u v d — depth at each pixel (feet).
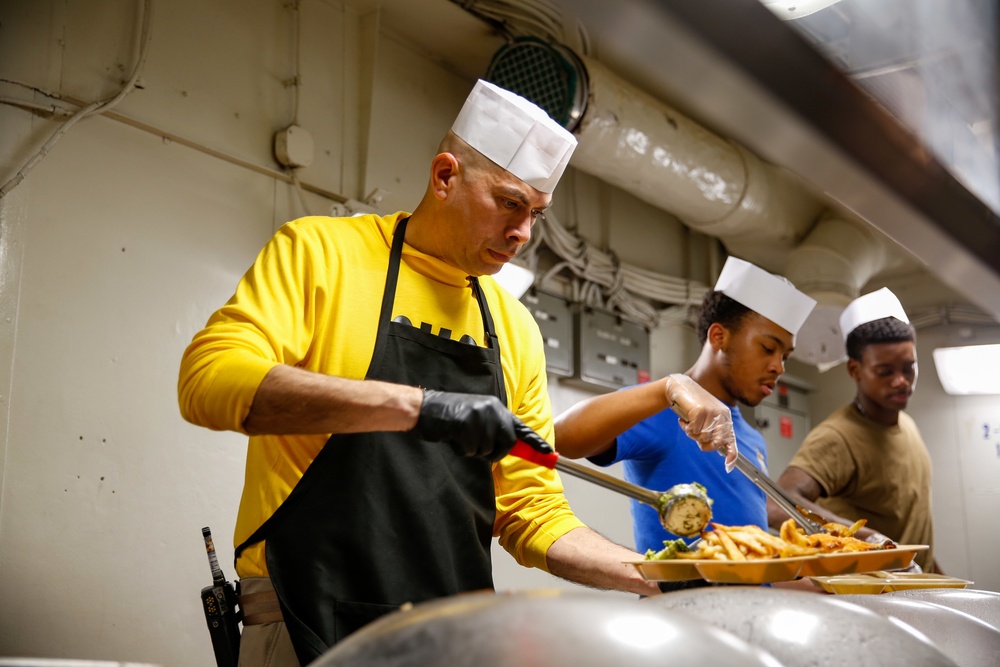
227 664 4.53
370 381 3.97
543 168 4.98
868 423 10.56
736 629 3.07
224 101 8.87
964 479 15.17
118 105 8.04
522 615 2.18
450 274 5.14
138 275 7.97
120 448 7.62
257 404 3.86
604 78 10.52
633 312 13.25
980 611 4.85
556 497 5.39
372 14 10.28
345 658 2.25
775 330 7.72
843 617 3.08
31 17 7.65
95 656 7.18
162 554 7.73
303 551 4.30
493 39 10.79
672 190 12.13
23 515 6.98
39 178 7.50
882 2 4.37
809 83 3.05
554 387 12.05
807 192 13.83
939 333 15.85
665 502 4.45
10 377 7.07
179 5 8.64
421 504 4.55
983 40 4.76
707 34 2.76
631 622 2.16
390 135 10.43
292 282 4.60
